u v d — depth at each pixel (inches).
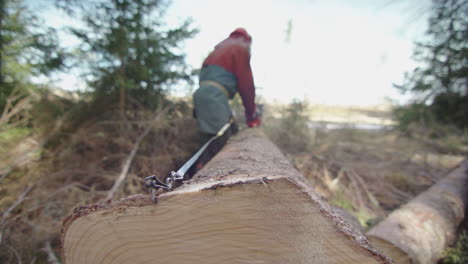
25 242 65.5
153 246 27.4
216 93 87.0
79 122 115.2
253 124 105.0
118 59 111.6
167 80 129.9
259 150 72.2
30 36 110.0
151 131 123.3
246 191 25.4
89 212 27.6
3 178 87.5
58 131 109.1
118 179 93.4
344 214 72.6
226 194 25.5
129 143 109.1
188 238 26.7
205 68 92.7
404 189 124.9
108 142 117.8
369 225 89.3
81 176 102.7
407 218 68.6
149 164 107.2
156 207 26.6
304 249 25.7
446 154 176.1
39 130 107.0
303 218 25.6
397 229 62.7
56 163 104.8
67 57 110.4
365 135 218.2
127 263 28.1
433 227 68.2
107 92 117.0
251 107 98.6
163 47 123.7
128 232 27.5
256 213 25.6
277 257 26.1
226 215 25.8
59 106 112.7
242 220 25.7
